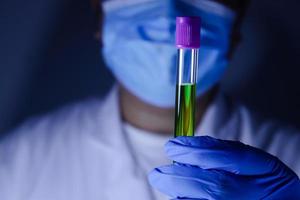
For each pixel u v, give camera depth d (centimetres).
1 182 78
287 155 78
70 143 79
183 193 51
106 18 73
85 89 95
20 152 80
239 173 52
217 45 71
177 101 48
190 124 49
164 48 67
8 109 96
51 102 96
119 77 74
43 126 82
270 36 93
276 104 94
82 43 94
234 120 79
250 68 94
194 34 45
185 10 69
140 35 69
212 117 78
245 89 95
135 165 75
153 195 74
